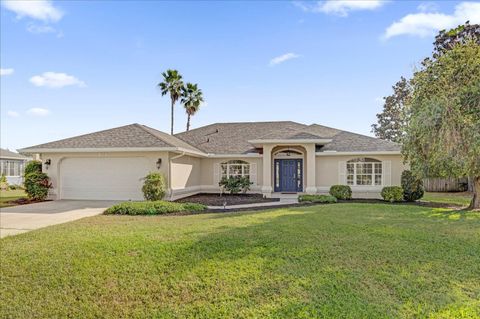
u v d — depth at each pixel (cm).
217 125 2859
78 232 910
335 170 2042
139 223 1074
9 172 3925
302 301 482
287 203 1689
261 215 1208
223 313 456
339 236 830
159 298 505
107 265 625
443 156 1327
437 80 1437
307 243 760
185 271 591
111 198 1850
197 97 3744
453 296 502
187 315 456
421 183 1798
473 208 1435
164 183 1738
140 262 638
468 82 1335
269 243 758
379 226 962
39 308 483
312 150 1972
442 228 945
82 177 1881
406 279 562
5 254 696
